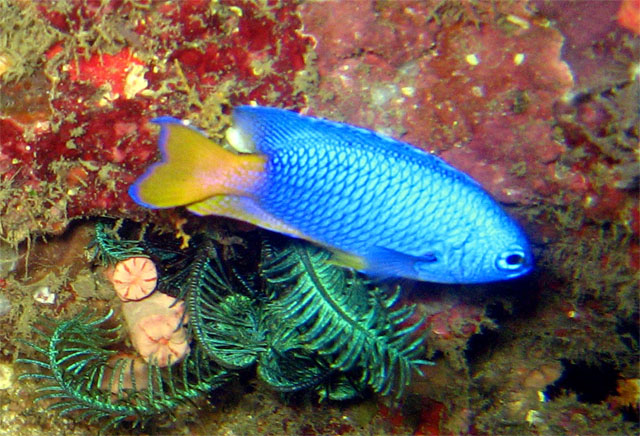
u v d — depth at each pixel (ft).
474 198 0.57
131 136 0.62
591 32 0.66
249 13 0.62
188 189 0.55
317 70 0.65
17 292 0.70
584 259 0.75
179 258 0.71
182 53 0.61
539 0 0.66
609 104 0.66
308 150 0.55
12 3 0.59
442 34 0.67
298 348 0.71
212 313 0.69
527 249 0.58
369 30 0.65
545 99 0.67
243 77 0.63
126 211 0.64
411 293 0.74
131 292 0.69
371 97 0.67
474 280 0.59
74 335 0.69
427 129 0.68
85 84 0.61
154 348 0.69
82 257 0.70
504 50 0.67
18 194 0.62
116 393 0.70
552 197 0.70
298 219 0.56
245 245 0.69
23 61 0.59
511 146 0.68
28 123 0.60
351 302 0.68
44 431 0.75
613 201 0.69
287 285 0.70
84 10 0.59
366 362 0.69
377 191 0.56
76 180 0.63
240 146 0.57
